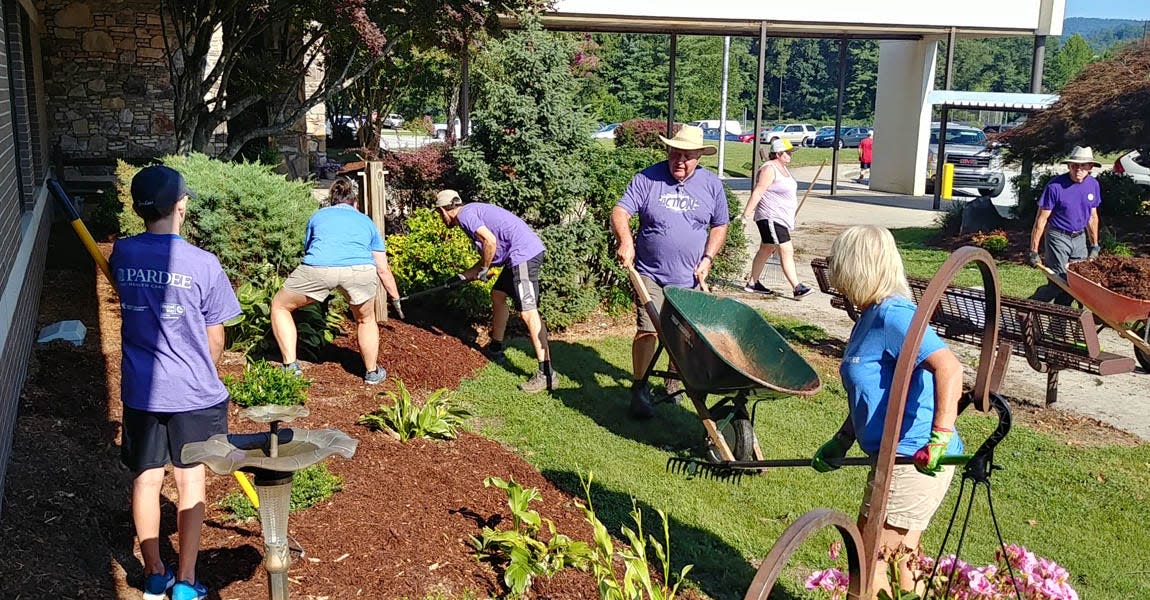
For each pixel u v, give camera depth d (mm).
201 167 8359
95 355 6711
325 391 6742
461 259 9047
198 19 13141
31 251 7562
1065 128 16688
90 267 9867
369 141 27531
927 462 3504
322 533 4520
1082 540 5422
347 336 8062
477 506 5078
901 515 3893
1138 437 6938
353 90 26594
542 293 9234
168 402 3633
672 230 6719
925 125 26484
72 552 4035
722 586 4742
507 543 4465
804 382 5398
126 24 15719
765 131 62219
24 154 9117
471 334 8906
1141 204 17031
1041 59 23328
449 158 10172
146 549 3703
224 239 7773
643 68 54031
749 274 12383
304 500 4777
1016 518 5684
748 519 5492
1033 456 6555
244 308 7289
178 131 13609
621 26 21656
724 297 5953
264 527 3094
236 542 4387
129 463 3719
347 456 3088
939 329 8047
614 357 8555
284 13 12914
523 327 9320
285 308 6695
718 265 10977
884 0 21391
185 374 3656
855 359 3848
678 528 5273
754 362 5777
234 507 4641
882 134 28219
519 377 7812
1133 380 8383
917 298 8055
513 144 9188
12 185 6344
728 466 5016
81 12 15508
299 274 6598
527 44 9320
